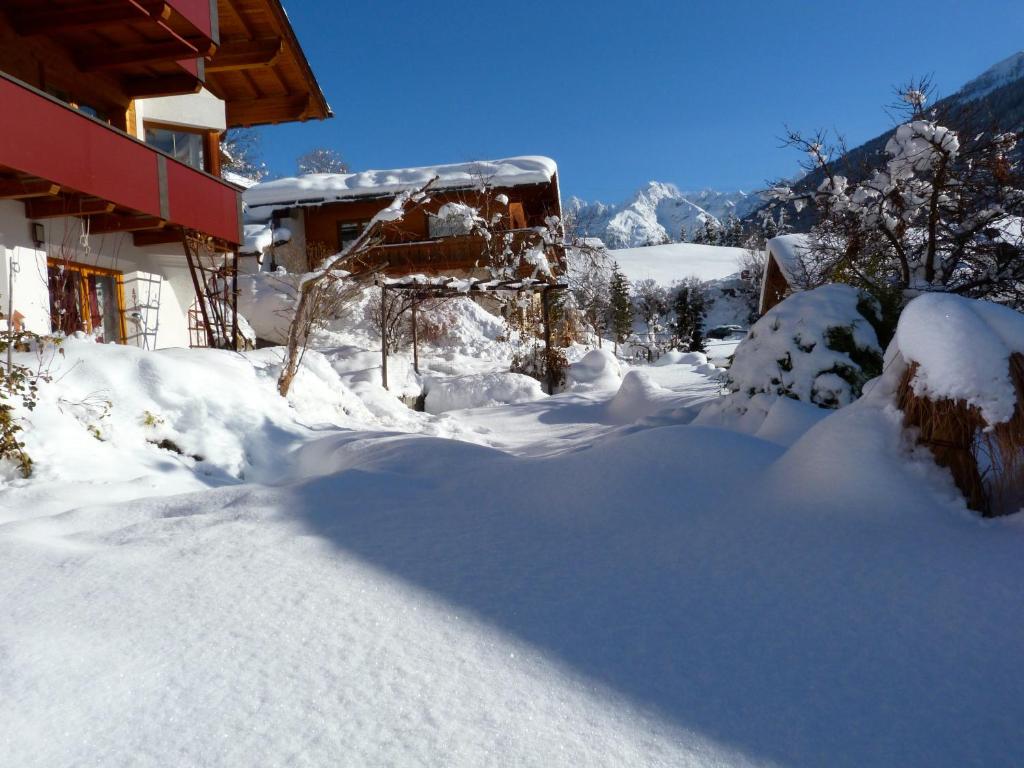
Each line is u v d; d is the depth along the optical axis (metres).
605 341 34.31
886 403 3.09
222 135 15.99
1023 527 2.46
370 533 2.79
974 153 9.56
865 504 2.71
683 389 13.26
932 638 1.88
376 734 1.53
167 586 2.25
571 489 3.21
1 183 8.88
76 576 2.32
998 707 1.62
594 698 1.67
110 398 5.77
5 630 1.94
